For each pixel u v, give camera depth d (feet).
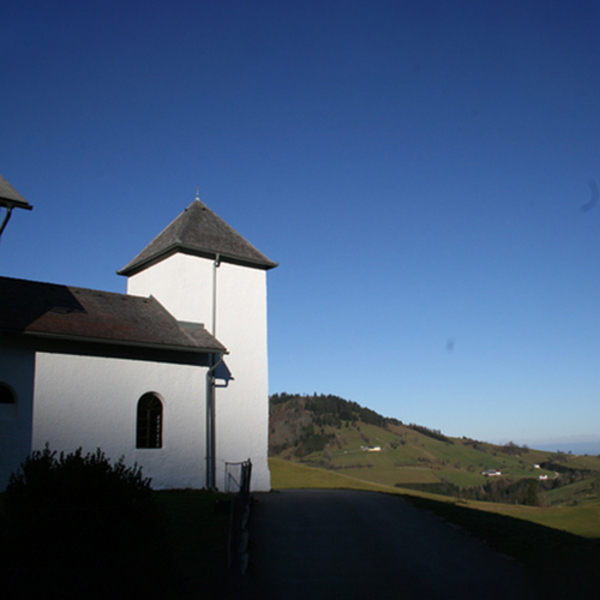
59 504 21.99
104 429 63.36
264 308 85.10
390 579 32.07
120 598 21.57
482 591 30.07
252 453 78.89
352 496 71.92
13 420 57.00
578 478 375.66
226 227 88.02
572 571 34.22
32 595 20.20
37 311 62.18
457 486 355.77
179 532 40.37
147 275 83.05
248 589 29.40
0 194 53.72
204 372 74.54
